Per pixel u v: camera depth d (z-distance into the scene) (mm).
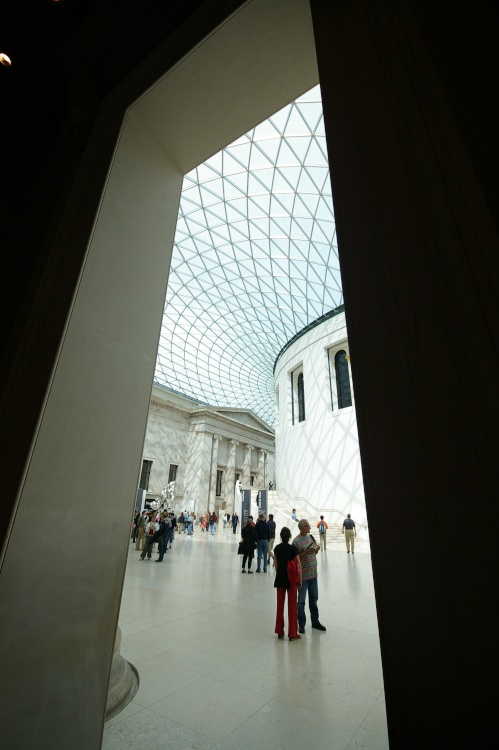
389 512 1205
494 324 1152
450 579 1020
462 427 1130
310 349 30625
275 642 4789
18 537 2281
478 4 1765
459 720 888
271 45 3328
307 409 29578
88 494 2805
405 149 1622
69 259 3127
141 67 3693
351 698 3273
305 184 20922
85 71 4039
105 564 2822
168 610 6215
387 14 1989
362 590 8266
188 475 44750
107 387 3123
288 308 32156
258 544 11148
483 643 913
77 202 3396
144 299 3662
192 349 42719
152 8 3920
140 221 3766
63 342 2795
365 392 1397
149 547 13617
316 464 27000
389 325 1415
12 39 4340
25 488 2383
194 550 17594
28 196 4387
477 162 1468
